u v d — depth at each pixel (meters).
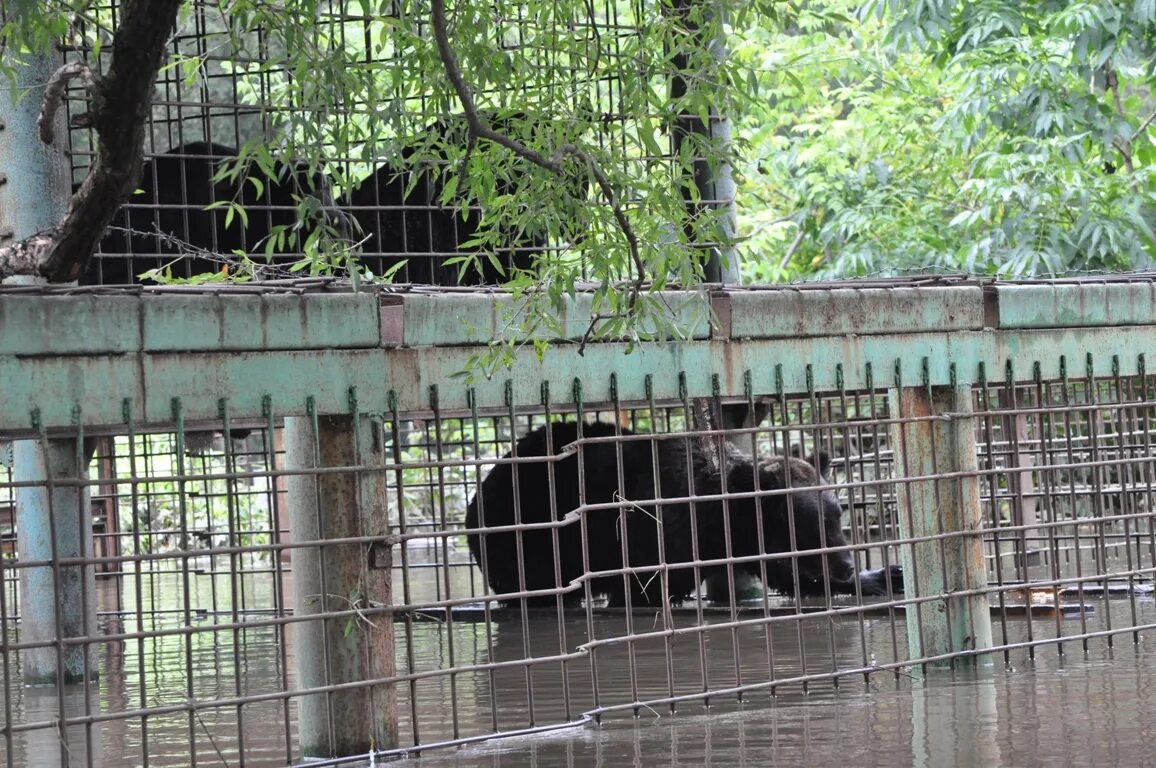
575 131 5.80
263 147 5.77
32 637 8.70
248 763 6.11
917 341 7.60
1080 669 7.55
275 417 6.10
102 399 5.39
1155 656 7.95
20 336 5.21
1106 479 14.02
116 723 7.25
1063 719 6.16
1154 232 17.05
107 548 12.80
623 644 9.46
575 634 10.36
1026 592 7.80
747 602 12.12
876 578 12.09
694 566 6.68
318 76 5.76
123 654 10.16
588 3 6.18
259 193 6.09
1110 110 17.12
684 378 6.87
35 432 5.38
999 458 12.84
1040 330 8.06
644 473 11.92
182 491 5.33
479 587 14.32
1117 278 8.73
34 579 8.68
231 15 5.86
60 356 5.30
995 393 14.05
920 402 7.71
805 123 21.53
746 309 7.03
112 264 9.88
